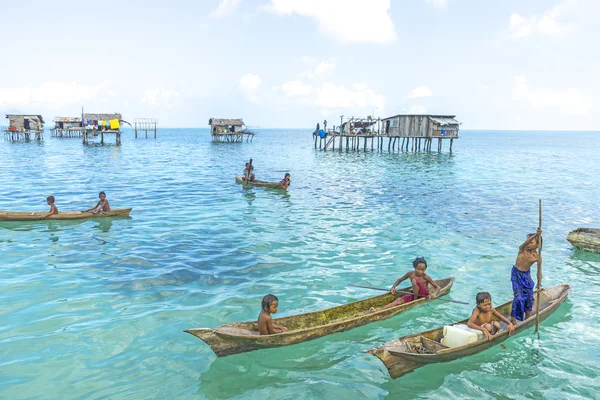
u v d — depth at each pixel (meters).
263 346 7.86
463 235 16.20
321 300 10.25
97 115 78.81
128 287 10.76
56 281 11.05
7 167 37.62
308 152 66.06
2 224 17.00
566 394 6.80
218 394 6.67
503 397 6.73
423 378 7.25
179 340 8.26
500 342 8.29
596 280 11.79
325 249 14.23
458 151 80.81
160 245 14.44
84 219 17.97
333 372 7.38
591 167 46.53
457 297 10.48
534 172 40.22
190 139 125.81
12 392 6.54
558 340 8.52
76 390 6.65
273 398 6.62
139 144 86.44
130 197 23.58
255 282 11.29
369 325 9.02
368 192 26.34
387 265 12.77
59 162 43.06
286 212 20.08
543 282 11.62
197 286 10.93
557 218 19.45
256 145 91.62
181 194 24.75
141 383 6.89
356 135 61.66
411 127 58.44
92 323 8.82
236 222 17.91
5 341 8.03
